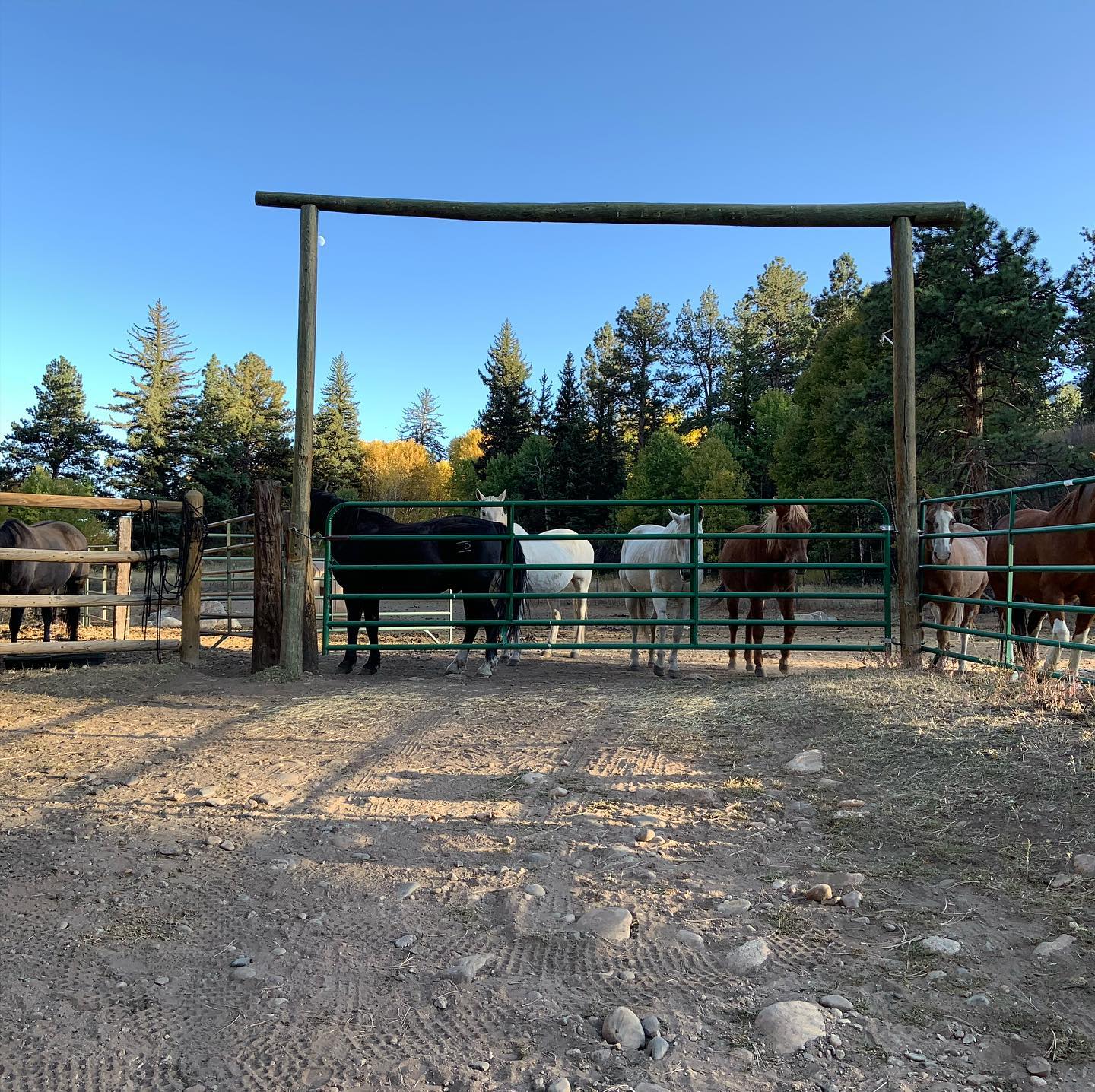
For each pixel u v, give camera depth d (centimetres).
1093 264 1680
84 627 1265
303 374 773
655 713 592
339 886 314
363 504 824
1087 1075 199
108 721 582
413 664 922
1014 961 249
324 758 485
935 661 740
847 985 238
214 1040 220
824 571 2509
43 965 259
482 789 426
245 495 4753
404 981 247
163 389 4797
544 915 286
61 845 357
